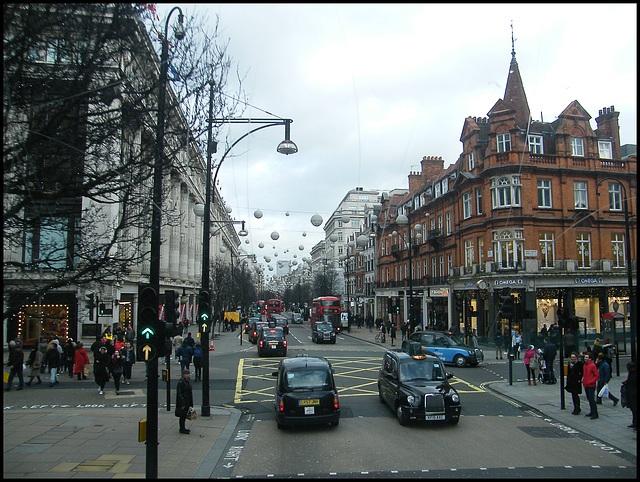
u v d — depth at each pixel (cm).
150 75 896
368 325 5503
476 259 3412
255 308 9231
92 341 2703
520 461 870
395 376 1244
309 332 5241
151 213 875
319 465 851
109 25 762
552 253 3238
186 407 1061
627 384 1103
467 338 3256
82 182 812
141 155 866
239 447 969
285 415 1078
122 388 1628
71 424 1112
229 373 2048
